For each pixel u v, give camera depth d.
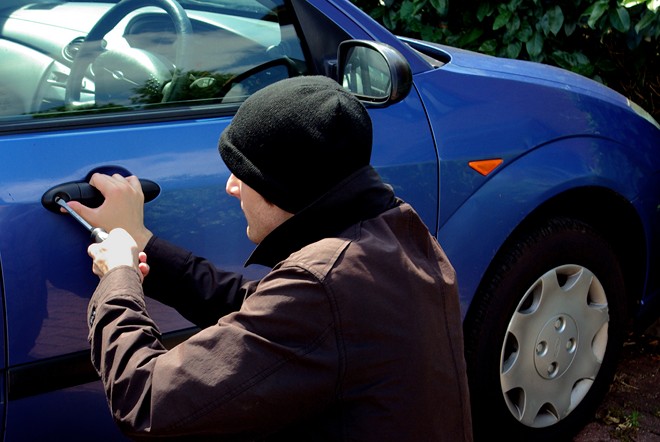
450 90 2.60
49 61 2.04
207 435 1.38
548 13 4.12
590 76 4.36
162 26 2.23
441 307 1.47
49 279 1.84
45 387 1.88
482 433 2.82
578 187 2.79
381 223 1.45
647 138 3.08
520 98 2.74
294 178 1.40
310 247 1.40
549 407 2.96
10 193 1.81
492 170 2.61
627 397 3.34
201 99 2.21
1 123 1.91
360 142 1.41
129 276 1.58
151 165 2.00
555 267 2.81
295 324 1.33
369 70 2.41
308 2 2.45
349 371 1.34
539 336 2.82
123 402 1.41
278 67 2.38
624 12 3.96
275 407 1.34
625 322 3.11
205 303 1.87
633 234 3.09
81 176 1.90
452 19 4.43
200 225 2.05
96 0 2.18
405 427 1.38
